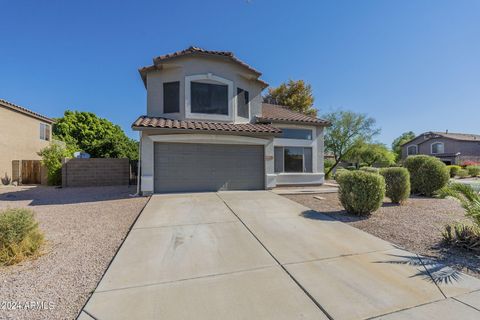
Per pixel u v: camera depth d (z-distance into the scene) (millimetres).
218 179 12438
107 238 5438
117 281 3498
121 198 10562
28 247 4348
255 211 8000
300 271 3848
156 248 4805
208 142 12227
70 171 15648
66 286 3379
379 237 5590
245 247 4891
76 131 36344
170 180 11742
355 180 7527
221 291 3252
